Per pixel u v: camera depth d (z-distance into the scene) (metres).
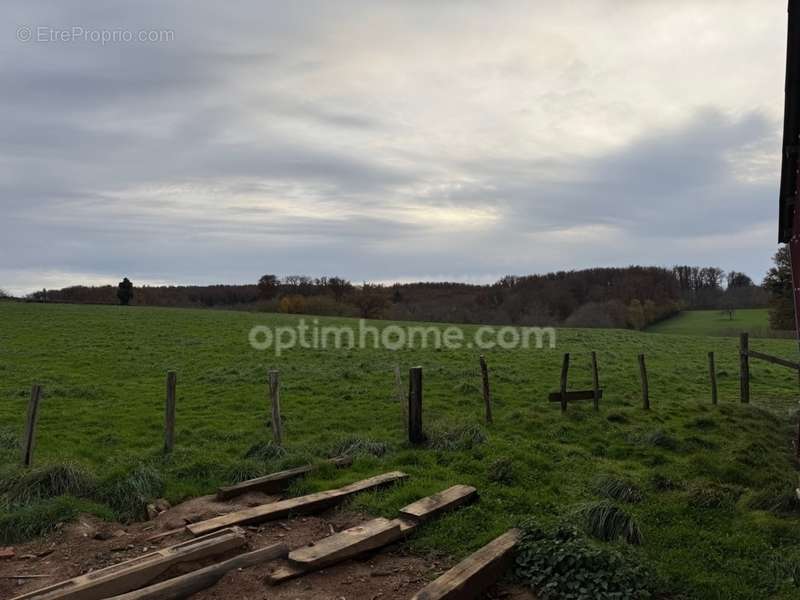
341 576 5.84
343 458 9.78
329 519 7.43
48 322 36.22
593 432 12.68
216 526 6.88
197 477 8.93
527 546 6.20
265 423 13.66
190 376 20.67
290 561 5.86
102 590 5.29
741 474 9.59
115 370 21.72
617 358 26.64
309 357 25.47
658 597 5.71
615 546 6.36
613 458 10.97
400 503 7.72
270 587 5.54
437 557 6.36
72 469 8.25
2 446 11.07
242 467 9.06
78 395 17.06
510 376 20.39
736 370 24.02
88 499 7.93
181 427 13.21
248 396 16.94
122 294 76.06
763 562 6.43
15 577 5.93
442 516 7.29
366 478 8.96
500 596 5.67
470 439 10.88
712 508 7.94
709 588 5.85
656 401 16.80
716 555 6.53
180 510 7.70
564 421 13.42
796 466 10.57
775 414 14.94
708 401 16.77
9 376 20.00
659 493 8.61
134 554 6.42
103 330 33.53
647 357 27.64
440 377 20.19
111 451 11.24
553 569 5.82
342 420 14.00
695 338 40.19
